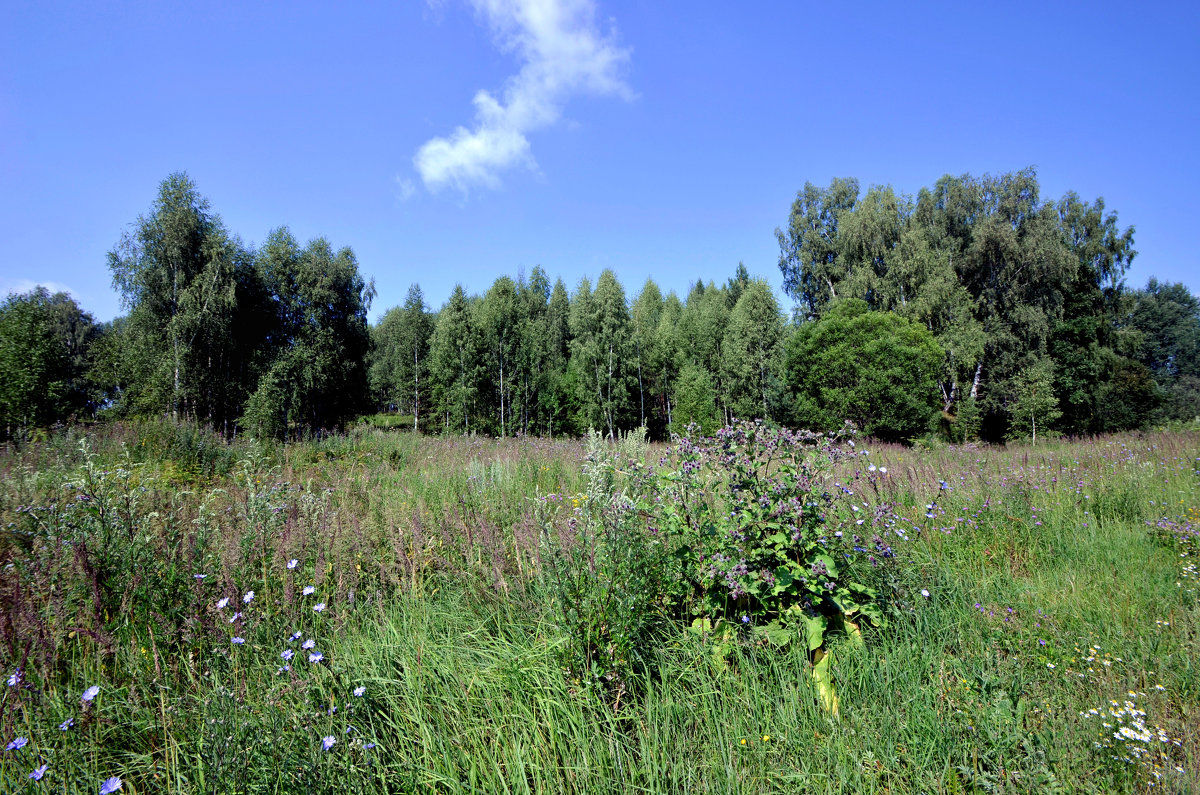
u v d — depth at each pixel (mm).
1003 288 32688
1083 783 2461
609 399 36625
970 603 4266
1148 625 3947
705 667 3148
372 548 4371
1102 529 6258
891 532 4539
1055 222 31656
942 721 2807
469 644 3365
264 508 4363
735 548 3441
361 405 36625
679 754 2582
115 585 3234
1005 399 30812
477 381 37250
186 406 26766
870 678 3174
